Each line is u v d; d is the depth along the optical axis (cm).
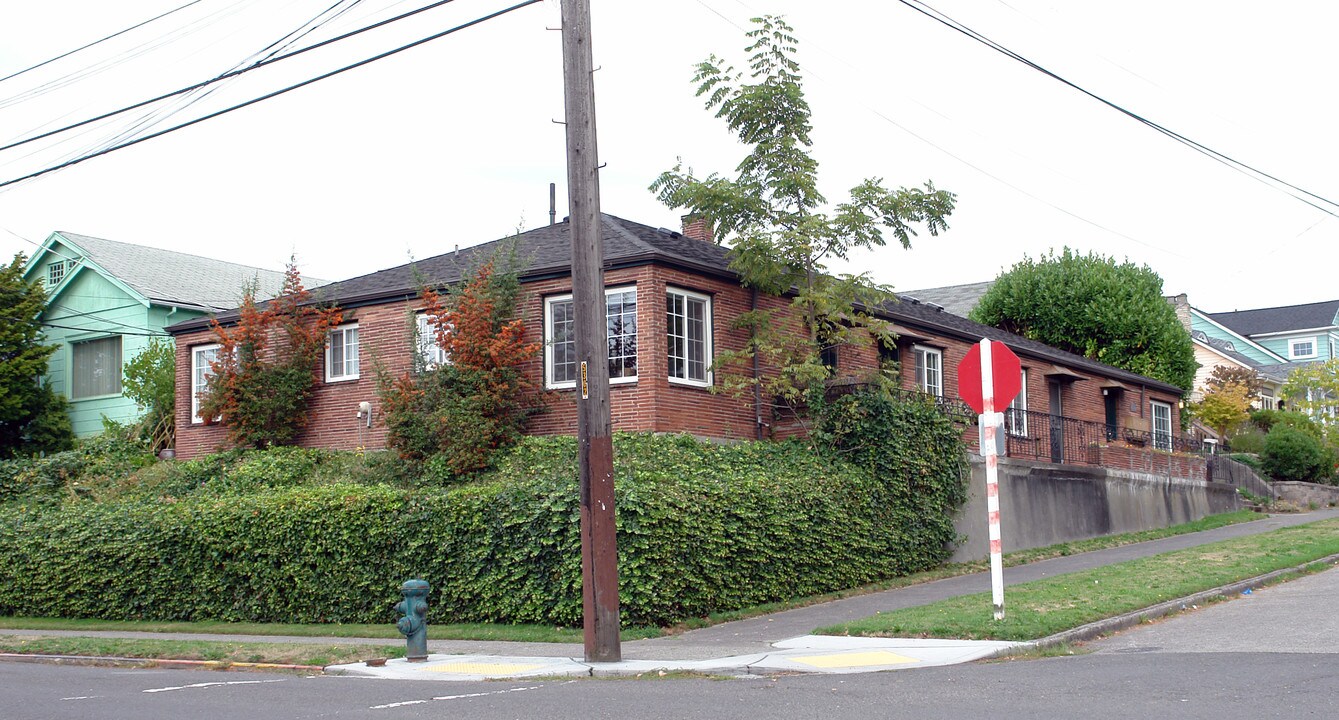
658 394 1942
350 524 1752
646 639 1455
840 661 1187
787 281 2086
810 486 1867
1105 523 2761
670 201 2069
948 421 2208
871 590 1891
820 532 1847
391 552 1725
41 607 2066
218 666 1359
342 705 1020
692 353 2055
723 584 1655
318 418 2402
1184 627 1356
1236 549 2034
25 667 1433
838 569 1883
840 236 2044
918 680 1052
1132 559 2058
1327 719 807
